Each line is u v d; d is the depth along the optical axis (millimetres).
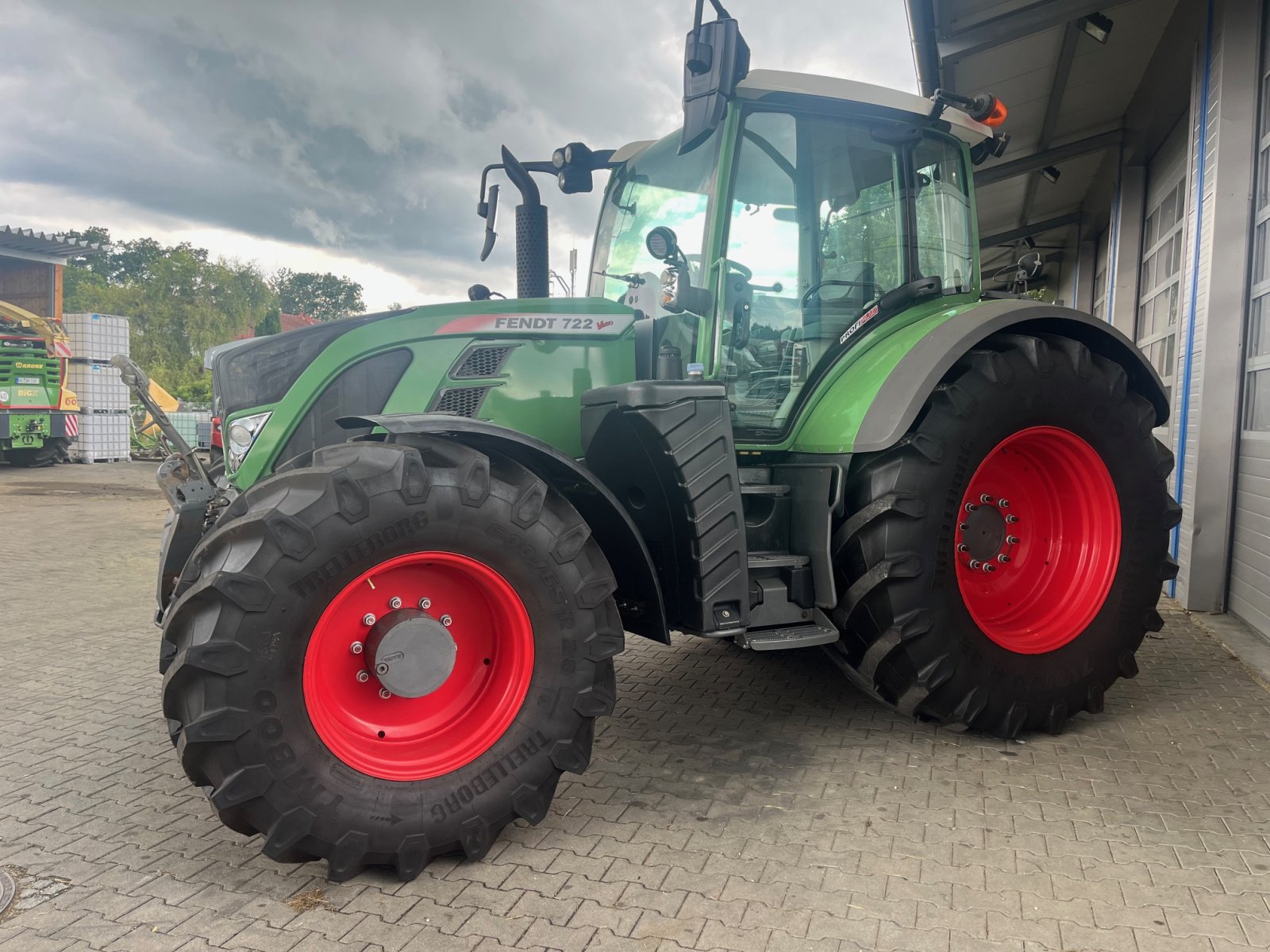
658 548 2910
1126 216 7719
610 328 3105
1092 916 2027
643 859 2344
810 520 3100
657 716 3471
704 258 3100
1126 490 3361
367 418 2344
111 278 71188
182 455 2906
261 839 2496
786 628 3047
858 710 3520
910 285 3516
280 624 2100
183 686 2100
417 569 2396
